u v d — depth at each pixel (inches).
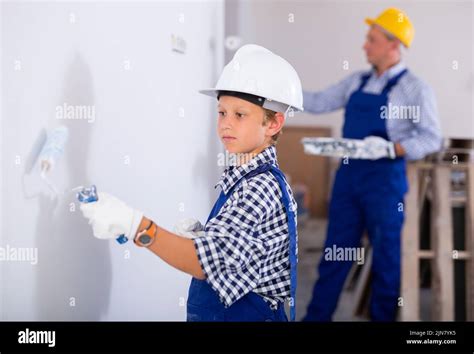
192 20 104.6
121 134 79.9
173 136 96.4
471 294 129.9
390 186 122.4
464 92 251.3
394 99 125.7
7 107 59.2
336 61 267.0
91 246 75.2
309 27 266.8
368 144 121.1
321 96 138.5
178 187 98.7
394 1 258.1
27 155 62.1
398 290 125.8
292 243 53.1
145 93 86.2
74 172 69.8
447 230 130.3
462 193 140.4
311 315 127.3
